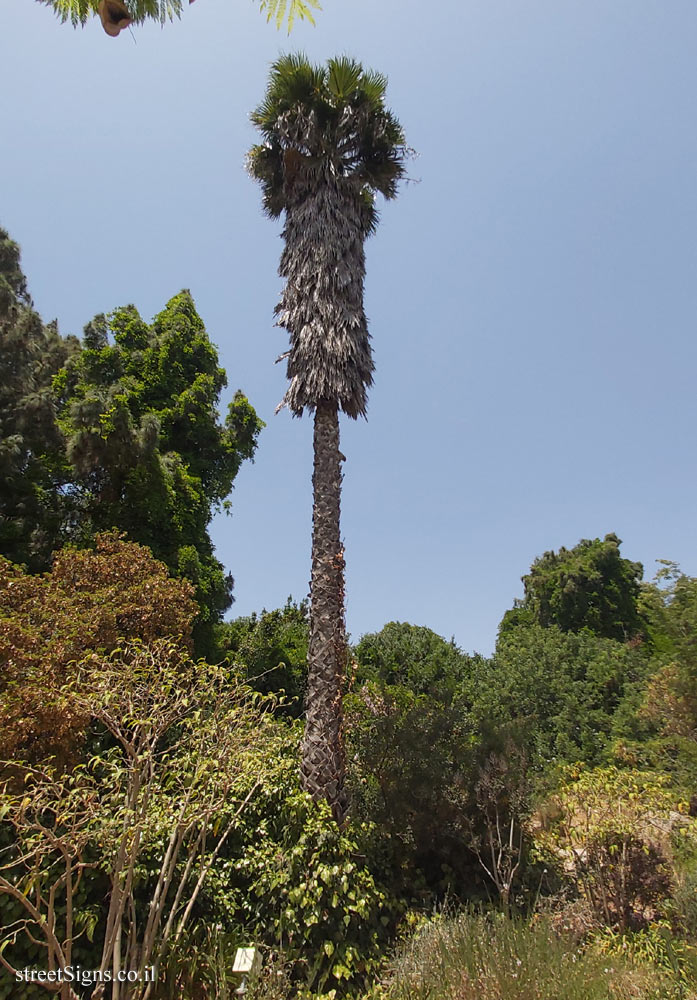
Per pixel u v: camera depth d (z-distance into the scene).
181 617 8.89
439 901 6.46
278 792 6.47
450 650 20.58
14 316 14.36
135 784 4.39
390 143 9.49
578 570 29.97
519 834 6.92
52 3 1.71
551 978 4.29
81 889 5.07
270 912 5.56
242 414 17.69
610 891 6.15
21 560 11.97
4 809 3.79
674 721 12.49
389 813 6.96
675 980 4.69
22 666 5.65
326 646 7.12
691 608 12.30
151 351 16.77
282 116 8.82
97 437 13.04
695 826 6.97
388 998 4.59
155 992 4.44
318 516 7.83
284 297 8.72
